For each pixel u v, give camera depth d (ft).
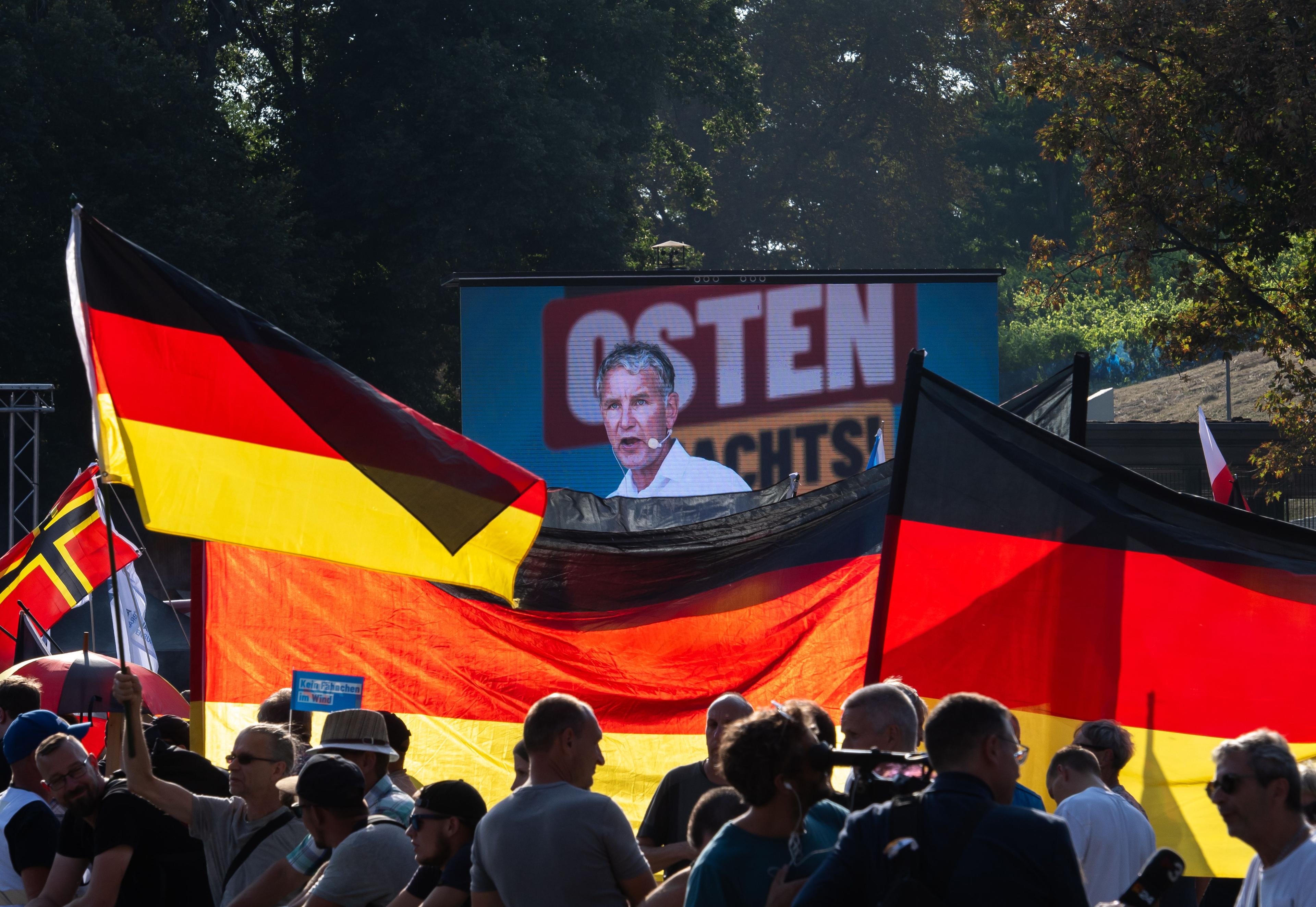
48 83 215.10
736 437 168.76
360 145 249.75
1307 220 179.32
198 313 41.37
